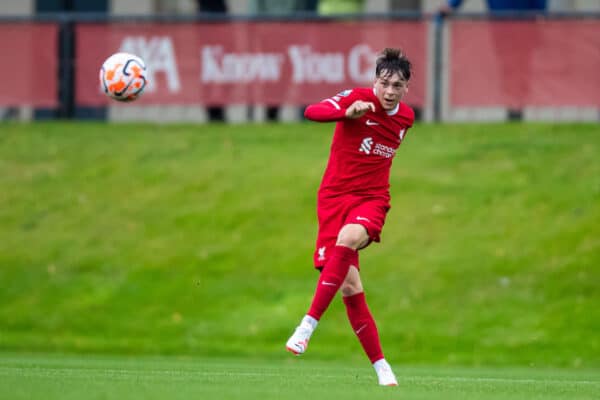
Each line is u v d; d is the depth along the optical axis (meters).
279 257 56.81
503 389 26.00
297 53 66.12
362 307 26.81
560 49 63.44
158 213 62.06
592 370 44.25
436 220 59.09
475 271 54.34
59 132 72.94
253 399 20.19
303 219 60.31
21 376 26.42
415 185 62.69
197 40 67.12
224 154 68.50
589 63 63.09
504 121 70.25
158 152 69.44
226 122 74.19
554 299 51.66
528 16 63.75
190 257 57.41
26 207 63.84
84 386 22.69
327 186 26.83
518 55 63.94
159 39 67.50
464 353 48.03
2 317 53.00
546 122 70.38
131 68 30.11
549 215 58.72
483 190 61.88
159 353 49.28
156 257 57.69
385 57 26.25
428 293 52.81
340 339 49.75
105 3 88.31
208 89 67.19
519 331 49.47
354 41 65.44
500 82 64.25
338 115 25.72
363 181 26.53
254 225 59.97
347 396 21.25
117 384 23.48
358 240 25.84
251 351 49.06
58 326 52.06
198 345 49.69
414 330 49.88
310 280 54.59
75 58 68.81
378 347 26.72
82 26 68.44
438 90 65.06
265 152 68.62
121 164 68.12
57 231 61.12
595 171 62.72
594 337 48.47
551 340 48.53
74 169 67.94
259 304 52.84
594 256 54.44
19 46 68.94
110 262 57.62
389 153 26.75
